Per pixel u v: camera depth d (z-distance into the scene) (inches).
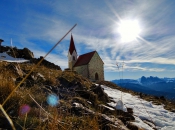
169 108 527.5
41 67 440.5
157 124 295.1
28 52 1119.0
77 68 1838.1
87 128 106.7
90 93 276.2
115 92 615.2
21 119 109.3
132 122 242.5
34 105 142.3
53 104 159.5
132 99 507.5
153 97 825.5
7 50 1054.4
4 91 133.7
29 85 211.0
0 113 115.7
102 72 1777.8
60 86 282.0
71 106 167.6
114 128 149.5
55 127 83.4
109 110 236.7
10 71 245.1
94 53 1732.3
